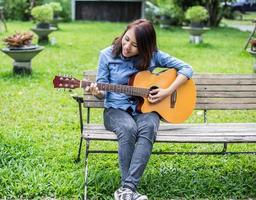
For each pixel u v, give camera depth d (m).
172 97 4.18
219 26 21.34
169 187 4.16
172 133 4.11
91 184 4.09
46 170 4.39
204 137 4.02
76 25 19.66
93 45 13.21
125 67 4.08
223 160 4.80
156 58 4.20
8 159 4.54
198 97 4.65
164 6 19.89
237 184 4.25
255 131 4.22
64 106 6.65
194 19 14.22
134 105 4.11
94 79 4.51
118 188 4.05
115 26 19.81
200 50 13.02
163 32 17.94
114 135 3.95
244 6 30.64
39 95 7.14
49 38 13.91
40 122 5.88
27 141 5.05
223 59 11.47
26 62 8.50
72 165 4.55
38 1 20.39
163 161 4.73
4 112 6.23
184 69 4.19
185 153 4.16
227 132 4.18
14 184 4.09
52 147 5.00
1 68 9.02
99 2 22.69
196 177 4.36
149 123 3.90
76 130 5.65
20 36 8.33
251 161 4.81
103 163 4.63
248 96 4.71
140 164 3.72
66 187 4.03
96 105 4.44
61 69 9.29
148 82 4.10
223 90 4.69
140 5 23.03
